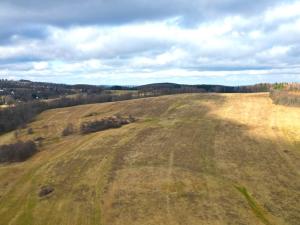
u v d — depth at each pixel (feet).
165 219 140.67
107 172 195.52
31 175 204.95
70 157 229.04
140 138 259.39
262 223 135.03
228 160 209.15
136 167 200.95
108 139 261.85
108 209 152.76
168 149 231.71
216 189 167.53
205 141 247.50
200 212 145.07
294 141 242.37
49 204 163.73
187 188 169.07
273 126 282.56
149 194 164.14
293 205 149.59
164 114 351.46
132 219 142.72
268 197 157.89
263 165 199.00
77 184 183.32
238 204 151.53
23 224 147.23
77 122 349.82
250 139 250.16
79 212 152.97
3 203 169.89
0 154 251.19
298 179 177.47
